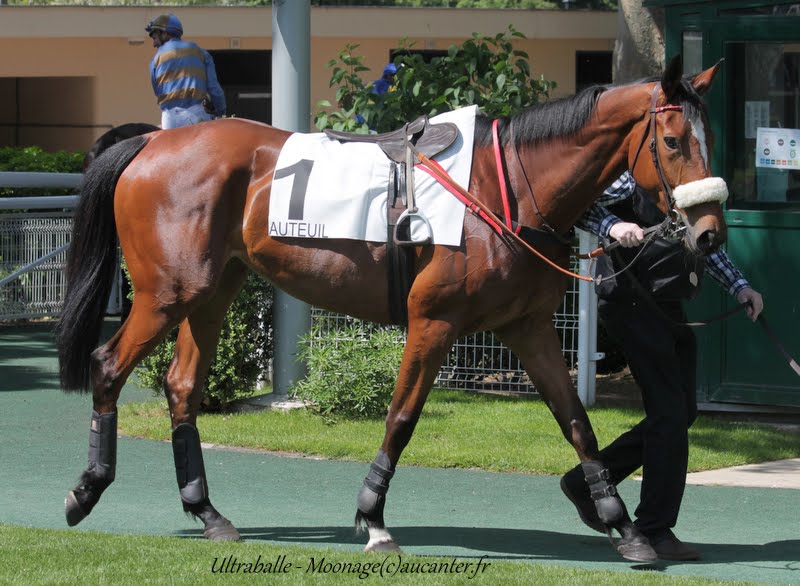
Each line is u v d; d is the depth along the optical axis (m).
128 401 12.09
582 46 22.12
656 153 6.33
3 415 11.28
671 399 7.01
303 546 7.10
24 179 14.31
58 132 23.23
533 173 6.75
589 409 11.64
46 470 9.20
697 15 11.19
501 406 11.62
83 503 7.20
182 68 12.88
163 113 13.02
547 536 7.57
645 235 6.75
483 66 13.20
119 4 20.86
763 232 11.08
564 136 6.67
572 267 11.95
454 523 7.88
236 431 10.45
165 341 11.45
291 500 8.42
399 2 21.42
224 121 7.45
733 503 8.52
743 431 10.73
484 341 12.48
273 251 7.12
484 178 6.82
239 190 7.18
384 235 6.87
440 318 6.75
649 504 7.06
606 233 6.83
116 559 6.52
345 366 10.88
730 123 11.15
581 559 7.02
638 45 13.88
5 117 23.98
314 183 7.03
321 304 7.18
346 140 7.23
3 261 15.59
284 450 9.97
